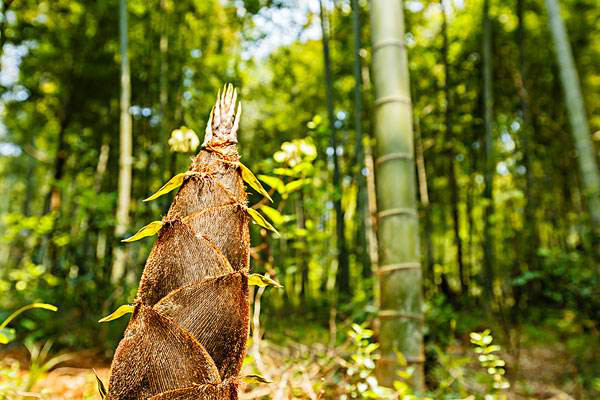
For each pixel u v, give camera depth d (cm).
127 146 676
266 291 422
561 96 1255
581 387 434
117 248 618
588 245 580
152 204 654
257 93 1082
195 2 991
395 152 286
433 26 1195
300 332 522
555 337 639
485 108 978
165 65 880
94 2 983
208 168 128
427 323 413
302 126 1133
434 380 356
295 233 379
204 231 120
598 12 1162
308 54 1155
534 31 1201
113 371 112
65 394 337
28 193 1644
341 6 960
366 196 836
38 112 1217
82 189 691
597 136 983
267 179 283
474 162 1170
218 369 114
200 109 991
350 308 452
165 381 110
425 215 1029
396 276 277
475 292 1032
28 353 499
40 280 704
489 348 266
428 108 1157
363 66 919
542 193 1271
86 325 582
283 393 272
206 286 116
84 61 1031
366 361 252
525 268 943
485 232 922
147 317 113
